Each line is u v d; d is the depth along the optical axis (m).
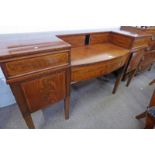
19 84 0.78
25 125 1.32
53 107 1.59
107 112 1.58
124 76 2.16
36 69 0.79
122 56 1.30
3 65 0.66
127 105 1.73
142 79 2.41
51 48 0.77
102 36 1.58
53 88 0.99
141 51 1.67
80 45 1.44
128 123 1.45
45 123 1.37
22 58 0.70
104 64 1.19
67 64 0.93
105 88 2.02
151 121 1.16
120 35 1.50
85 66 1.06
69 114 1.50
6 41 0.85
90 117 1.49
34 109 1.00
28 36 1.02
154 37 1.97
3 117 1.39
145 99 1.87
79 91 1.91
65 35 1.25
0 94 1.41
